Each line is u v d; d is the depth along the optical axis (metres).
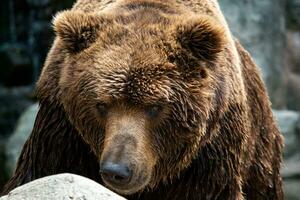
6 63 32.34
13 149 23.97
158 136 10.33
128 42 10.28
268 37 27.47
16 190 8.19
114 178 9.80
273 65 27.48
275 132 13.55
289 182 23.89
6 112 31.02
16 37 33.28
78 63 10.38
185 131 10.40
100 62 10.14
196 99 10.30
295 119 25.30
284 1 29.14
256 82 12.95
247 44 26.77
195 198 11.30
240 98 11.41
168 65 10.15
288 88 28.47
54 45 11.37
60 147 11.15
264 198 13.19
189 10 11.34
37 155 11.34
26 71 32.50
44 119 11.20
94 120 10.38
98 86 10.07
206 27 10.30
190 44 10.34
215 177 11.23
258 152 12.83
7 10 33.19
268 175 13.13
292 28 29.34
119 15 10.74
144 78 10.02
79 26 10.50
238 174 11.51
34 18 32.78
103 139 10.42
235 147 11.34
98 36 10.45
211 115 10.70
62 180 8.09
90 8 11.69
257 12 27.23
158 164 10.63
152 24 10.55
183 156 10.69
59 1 31.97
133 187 10.02
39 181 8.17
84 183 8.07
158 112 10.20
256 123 12.65
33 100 31.55
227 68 11.14
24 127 24.39
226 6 26.88
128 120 10.09
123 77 9.98
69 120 10.85
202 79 10.37
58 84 10.90
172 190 11.30
